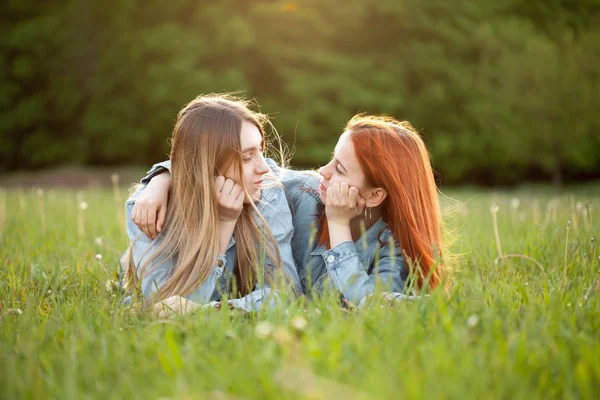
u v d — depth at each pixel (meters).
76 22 16.31
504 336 1.58
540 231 3.40
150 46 15.32
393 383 1.19
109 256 3.19
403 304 1.75
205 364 1.39
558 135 13.45
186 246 2.24
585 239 3.00
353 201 2.28
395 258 2.34
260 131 2.40
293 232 2.54
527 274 2.63
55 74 16.41
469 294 2.09
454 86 16.12
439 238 2.38
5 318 1.87
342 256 2.25
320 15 16.31
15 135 16.53
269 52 15.50
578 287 2.10
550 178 17.92
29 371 1.37
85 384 1.36
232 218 2.30
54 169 15.78
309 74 15.67
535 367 1.36
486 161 16.53
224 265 2.29
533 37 14.27
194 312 1.92
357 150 2.29
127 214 2.43
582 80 13.01
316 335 1.52
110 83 15.75
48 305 2.13
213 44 15.53
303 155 15.47
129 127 15.74
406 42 16.88
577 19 16.89
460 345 1.42
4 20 16.94
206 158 2.24
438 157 16.12
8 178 14.16
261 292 2.01
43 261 2.89
